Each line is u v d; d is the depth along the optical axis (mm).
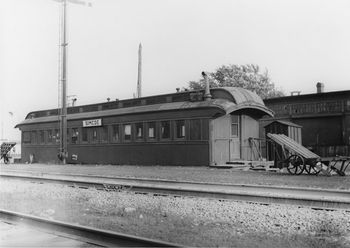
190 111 25344
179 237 8062
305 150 19578
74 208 11930
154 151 27391
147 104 29422
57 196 14273
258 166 22672
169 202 11953
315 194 11938
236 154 25891
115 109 31391
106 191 14672
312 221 8977
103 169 24906
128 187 14688
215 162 24359
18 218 9195
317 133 32188
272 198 11039
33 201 13383
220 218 9836
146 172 21500
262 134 35062
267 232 8375
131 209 11250
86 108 34438
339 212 9594
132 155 28922
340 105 30922
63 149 33531
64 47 35219
